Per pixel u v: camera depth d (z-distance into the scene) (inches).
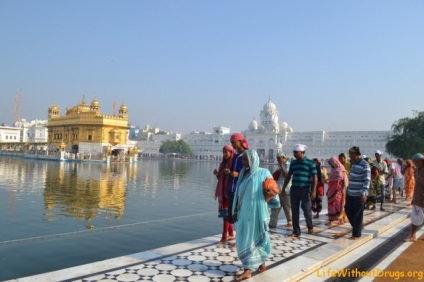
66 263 252.2
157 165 2315.5
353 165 316.5
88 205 516.1
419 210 311.6
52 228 361.1
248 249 197.3
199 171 1716.3
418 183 313.7
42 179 908.6
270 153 4360.2
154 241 320.5
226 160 275.4
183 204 567.2
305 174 312.7
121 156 2363.4
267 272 208.4
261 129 4566.9
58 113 2773.1
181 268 214.4
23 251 278.2
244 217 201.5
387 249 283.1
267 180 203.3
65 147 2367.1
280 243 282.8
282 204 357.7
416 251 278.5
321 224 370.9
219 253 248.7
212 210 511.8
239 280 194.5
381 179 476.1
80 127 2361.0
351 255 263.6
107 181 918.4
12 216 418.6
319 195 408.2
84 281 187.5
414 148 1994.3
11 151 2839.6
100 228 364.5
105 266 213.9
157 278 195.9
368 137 3646.7
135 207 517.3
